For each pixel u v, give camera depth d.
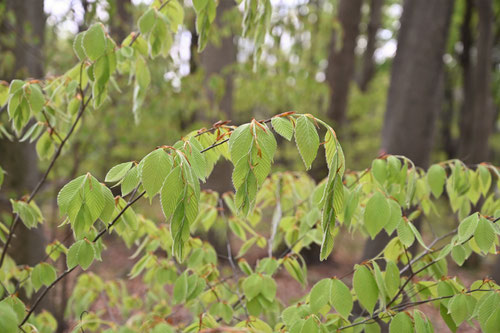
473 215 1.19
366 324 1.36
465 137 8.09
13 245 2.78
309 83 3.78
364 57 11.61
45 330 1.84
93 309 2.81
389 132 3.35
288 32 2.84
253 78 3.91
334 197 0.96
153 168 0.90
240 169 0.90
